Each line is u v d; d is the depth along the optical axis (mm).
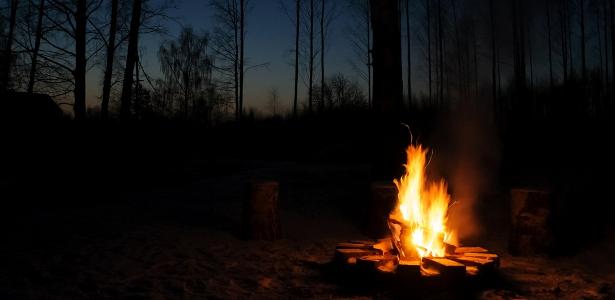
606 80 21234
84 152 13742
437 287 4891
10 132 15336
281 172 15289
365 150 18422
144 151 16625
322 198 11508
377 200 8125
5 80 14359
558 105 19562
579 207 9430
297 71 25172
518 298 4871
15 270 5691
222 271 5914
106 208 10781
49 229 8219
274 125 26422
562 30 22500
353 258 5535
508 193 11078
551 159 15219
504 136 18141
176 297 4879
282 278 5660
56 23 12711
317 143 23594
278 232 7926
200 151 24562
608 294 5027
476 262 5211
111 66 14195
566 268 6098
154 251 6805
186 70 26906
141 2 14242
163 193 13383
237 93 23219
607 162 13453
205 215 9961
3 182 13008
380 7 10039
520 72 19797
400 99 10039
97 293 4934
